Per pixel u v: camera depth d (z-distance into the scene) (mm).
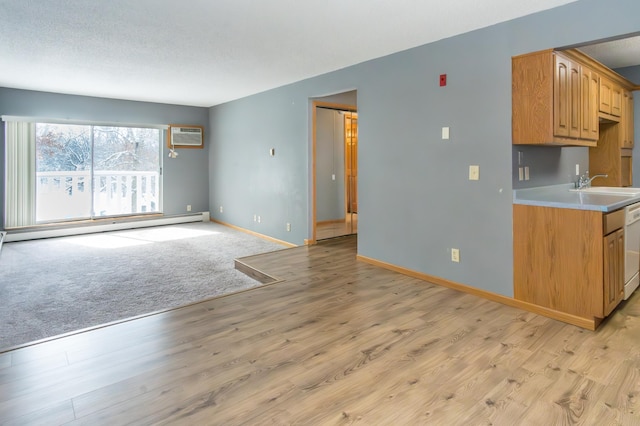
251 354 2375
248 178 6750
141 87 5879
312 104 5344
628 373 2125
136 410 1831
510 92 3057
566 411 1808
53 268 4602
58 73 4969
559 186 3830
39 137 6402
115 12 2959
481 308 3096
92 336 2633
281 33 3379
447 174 3545
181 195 7879
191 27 3262
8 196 6117
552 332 2652
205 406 1862
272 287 3646
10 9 2912
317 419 1765
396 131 3994
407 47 3764
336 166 5898
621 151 4328
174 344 2514
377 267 4289
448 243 3584
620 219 2916
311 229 5496
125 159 7305
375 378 2100
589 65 3383
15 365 2244
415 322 2830
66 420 1756
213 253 5371
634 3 2438
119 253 5367
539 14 2863
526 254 3029
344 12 2896
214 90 6109
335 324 2805
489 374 2129
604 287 2645
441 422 1740
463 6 2766
